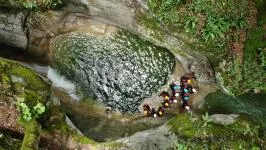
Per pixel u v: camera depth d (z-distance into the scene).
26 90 8.56
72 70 11.23
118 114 11.13
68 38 11.13
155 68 11.40
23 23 10.30
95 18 10.80
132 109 11.27
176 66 11.45
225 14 10.41
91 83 11.27
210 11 10.28
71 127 9.19
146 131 9.84
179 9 10.20
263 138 9.68
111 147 9.00
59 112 9.16
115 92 11.33
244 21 10.73
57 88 11.01
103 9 10.44
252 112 10.96
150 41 11.09
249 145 9.06
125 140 9.30
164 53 11.30
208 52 10.79
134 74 11.39
